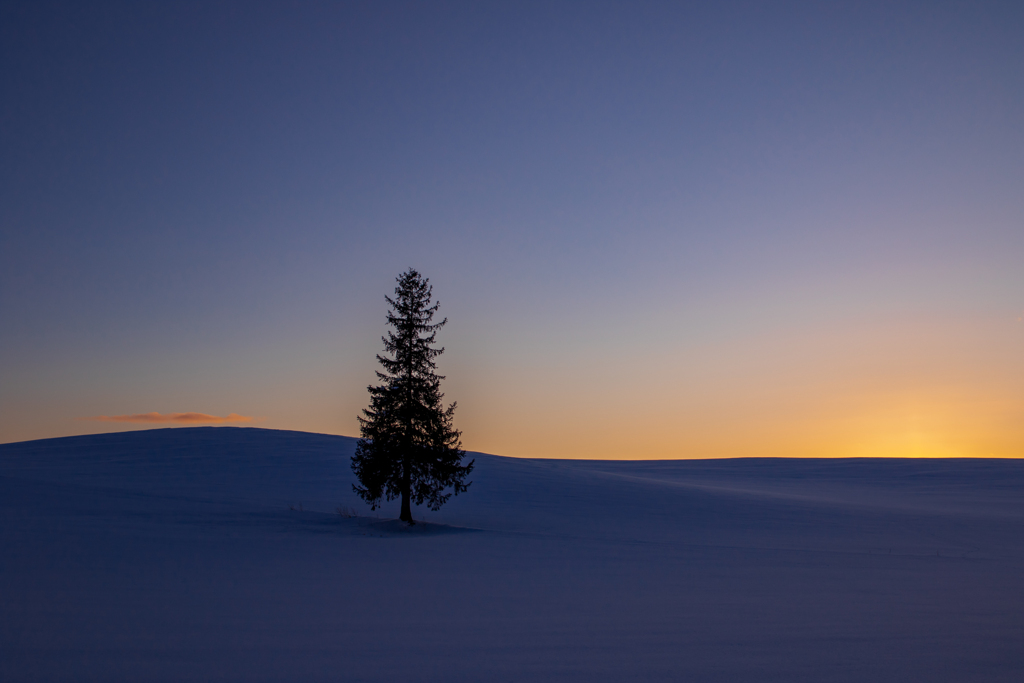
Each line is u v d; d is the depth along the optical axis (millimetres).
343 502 36500
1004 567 21188
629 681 8008
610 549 22641
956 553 25406
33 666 8258
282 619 11172
